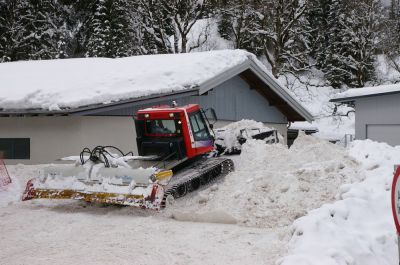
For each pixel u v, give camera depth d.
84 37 47.66
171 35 50.38
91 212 10.78
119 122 17.44
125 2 43.28
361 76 45.38
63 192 11.05
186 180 11.02
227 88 22.58
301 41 45.41
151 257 7.24
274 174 10.55
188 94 18.30
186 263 6.92
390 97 23.73
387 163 10.30
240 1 42.03
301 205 9.53
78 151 16.55
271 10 40.12
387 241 6.54
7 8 44.69
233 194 10.41
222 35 52.53
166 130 12.34
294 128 37.53
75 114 16.17
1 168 15.20
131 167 11.12
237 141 15.70
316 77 51.31
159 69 19.28
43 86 18.25
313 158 11.57
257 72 22.83
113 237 8.49
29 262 7.06
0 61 42.75
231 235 8.46
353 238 6.41
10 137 17.16
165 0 40.78
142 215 10.35
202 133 12.77
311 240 6.48
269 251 7.28
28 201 12.24
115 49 42.91
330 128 44.25
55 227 9.34
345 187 8.41
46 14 45.59
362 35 45.78
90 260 7.13
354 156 11.23
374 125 24.58
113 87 17.72
